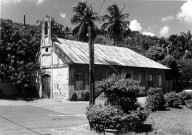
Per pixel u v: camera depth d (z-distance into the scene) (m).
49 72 28.50
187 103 17.78
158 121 12.62
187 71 43.34
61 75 26.86
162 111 16.11
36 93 30.22
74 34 36.25
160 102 16.50
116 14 49.50
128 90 10.91
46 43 29.25
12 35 27.75
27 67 27.72
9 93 30.59
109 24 49.56
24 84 27.55
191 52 65.38
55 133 10.66
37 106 21.00
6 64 27.39
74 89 26.39
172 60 44.59
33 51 29.72
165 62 44.69
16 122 13.23
